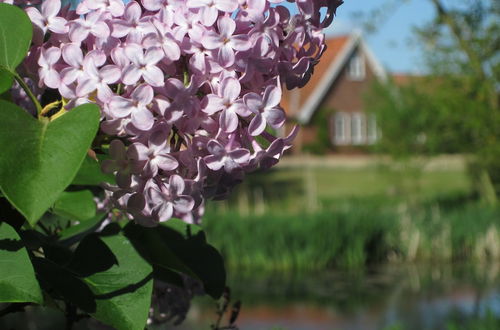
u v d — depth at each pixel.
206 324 2.33
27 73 0.42
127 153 0.39
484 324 1.96
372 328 2.47
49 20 0.41
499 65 4.48
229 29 0.39
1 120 0.37
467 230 4.02
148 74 0.39
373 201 6.06
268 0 0.41
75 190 0.56
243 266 3.70
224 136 0.40
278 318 2.59
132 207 0.40
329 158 11.23
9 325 1.55
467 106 4.62
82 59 0.40
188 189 0.40
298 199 6.71
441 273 3.52
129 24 0.39
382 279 3.38
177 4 0.40
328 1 0.43
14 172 0.36
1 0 0.43
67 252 0.45
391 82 5.62
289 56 0.42
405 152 5.52
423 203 5.69
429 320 2.56
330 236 3.72
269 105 0.40
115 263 0.43
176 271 0.52
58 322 1.63
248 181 8.20
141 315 0.41
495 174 5.34
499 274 3.46
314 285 3.24
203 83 0.40
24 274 0.38
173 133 0.41
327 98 11.26
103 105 0.40
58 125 0.37
